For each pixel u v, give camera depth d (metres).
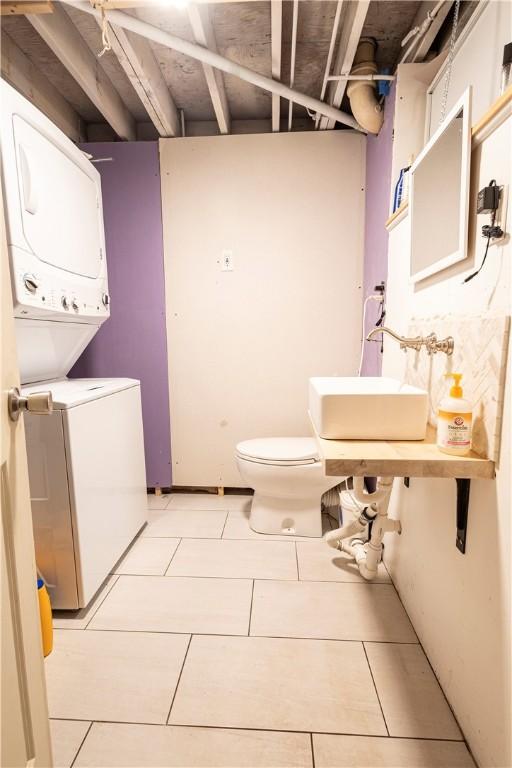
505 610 0.79
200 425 2.41
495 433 0.83
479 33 1.19
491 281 0.87
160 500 2.38
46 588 1.36
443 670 1.07
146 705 1.05
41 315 1.36
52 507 1.33
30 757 0.72
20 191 1.21
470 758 0.91
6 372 0.69
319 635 1.28
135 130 2.39
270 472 1.81
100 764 0.91
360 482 1.41
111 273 2.31
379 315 1.90
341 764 0.91
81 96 2.14
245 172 2.21
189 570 1.65
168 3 1.27
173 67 1.87
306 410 2.36
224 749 0.94
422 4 1.49
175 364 2.37
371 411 1.02
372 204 2.04
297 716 1.02
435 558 1.13
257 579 1.58
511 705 0.76
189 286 2.31
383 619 1.35
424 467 0.87
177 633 1.30
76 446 1.34
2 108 1.13
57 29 1.48
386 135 1.79
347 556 1.74
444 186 1.08
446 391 1.09
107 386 1.65
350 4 1.44
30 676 0.73
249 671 1.15
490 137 0.87
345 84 1.74
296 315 2.29
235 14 1.55
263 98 2.15
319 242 2.24
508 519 0.79
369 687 1.09
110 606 1.43
